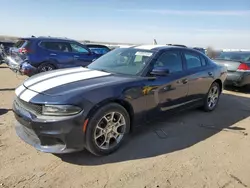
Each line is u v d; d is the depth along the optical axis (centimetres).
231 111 602
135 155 354
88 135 321
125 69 422
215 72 568
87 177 298
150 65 415
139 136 420
